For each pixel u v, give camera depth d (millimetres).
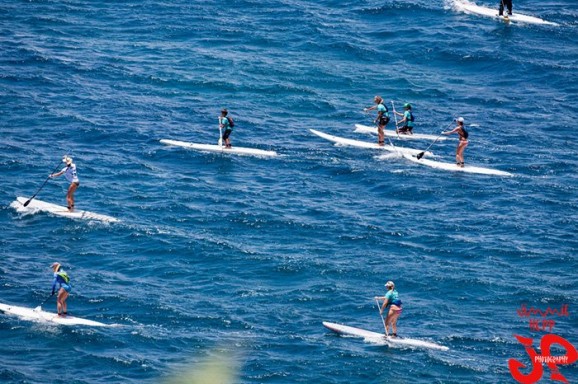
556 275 172375
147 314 156750
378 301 162375
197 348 147250
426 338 151500
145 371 140625
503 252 180500
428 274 171500
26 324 151125
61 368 140625
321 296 163875
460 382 139625
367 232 187500
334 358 144750
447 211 198875
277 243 182750
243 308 159500
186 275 170250
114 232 184500
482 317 158625
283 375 140375
